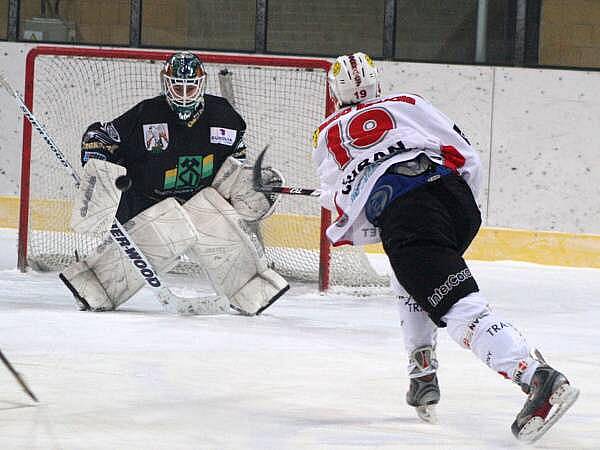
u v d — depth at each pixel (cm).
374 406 915
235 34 2664
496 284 2038
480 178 866
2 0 2684
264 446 746
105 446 729
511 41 2577
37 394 908
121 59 1936
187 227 1523
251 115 2394
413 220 795
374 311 1625
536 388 721
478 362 1168
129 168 1612
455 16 2591
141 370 1045
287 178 2373
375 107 862
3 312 1445
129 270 1523
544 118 2452
